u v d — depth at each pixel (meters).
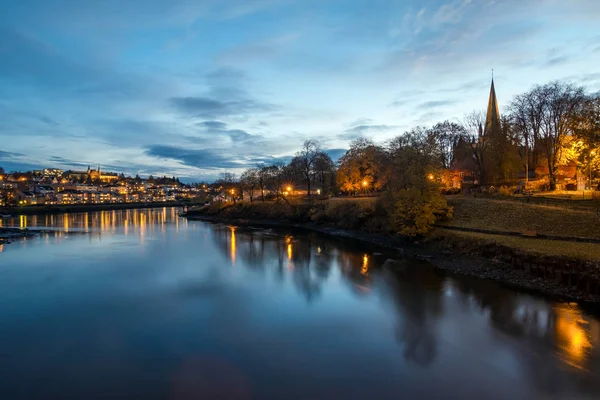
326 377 20.45
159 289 37.19
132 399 18.62
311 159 128.38
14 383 20.14
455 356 22.69
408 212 57.19
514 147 83.81
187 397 18.75
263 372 21.06
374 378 20.33
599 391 18.95
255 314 30.00
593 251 36.09
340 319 28.78
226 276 42.47
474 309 30.38
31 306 32.28
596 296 30.48
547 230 46.22
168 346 24.39
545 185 71.62
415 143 78.94
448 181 83.12
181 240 74.56
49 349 24.08
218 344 24.62
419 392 18.95
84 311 30.98
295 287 37.62
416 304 31.91
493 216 55.97
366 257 52.81
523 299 32.22
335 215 87.94
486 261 42.69
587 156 33.62
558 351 23.06
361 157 105.88
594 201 45.16
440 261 47.44
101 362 22.36
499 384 19.66
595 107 34.53
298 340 25.11
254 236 80.44
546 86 73.88
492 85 107.62
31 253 59.22
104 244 69.38
